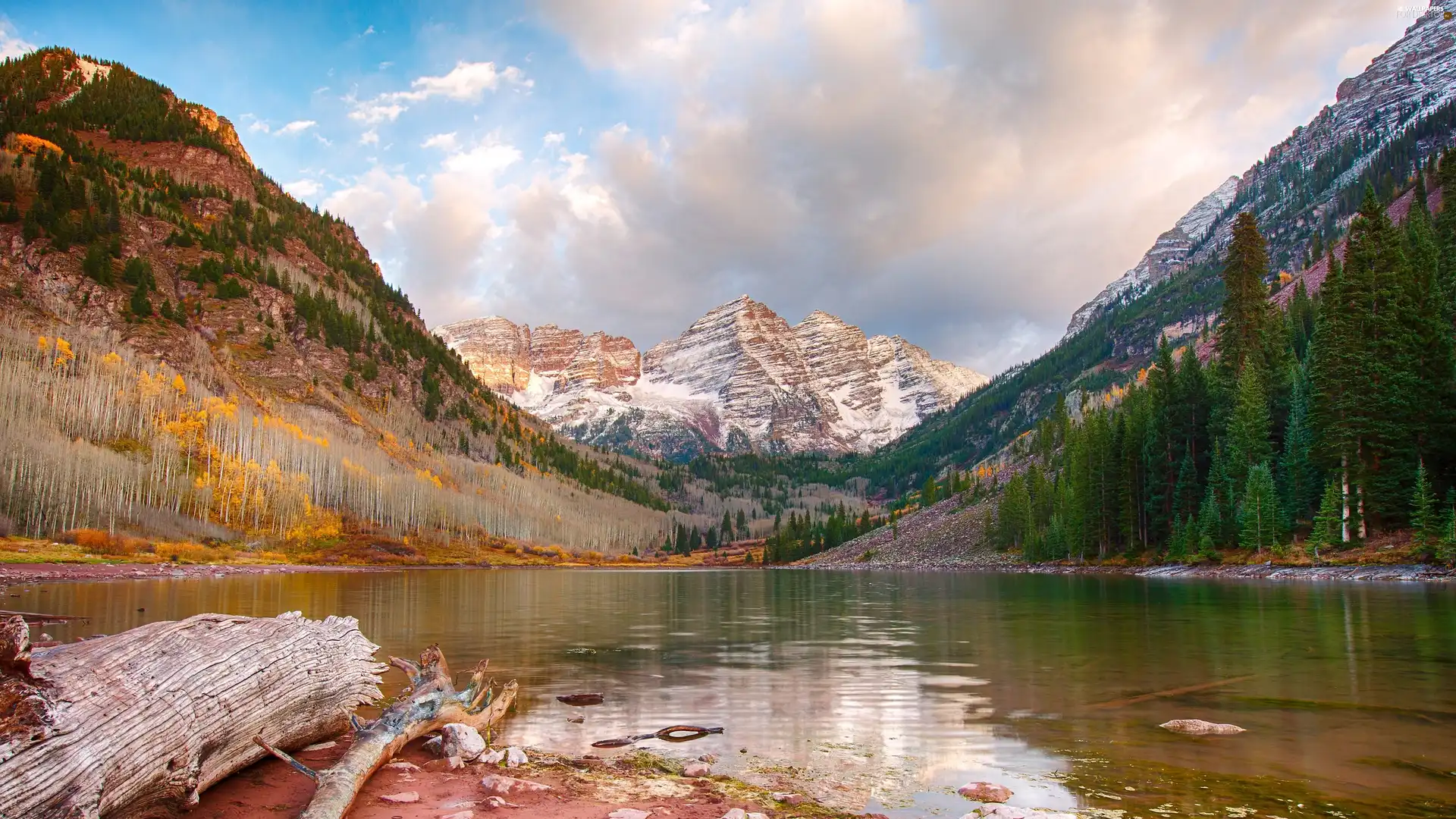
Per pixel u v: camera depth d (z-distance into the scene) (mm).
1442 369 65312
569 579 107875
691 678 20922
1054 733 14305
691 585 85312
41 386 142375
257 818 9648
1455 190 82438
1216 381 96500
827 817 9945
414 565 149875
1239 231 95938
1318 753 12625
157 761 8984
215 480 143125
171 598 44781
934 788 11195
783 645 28109
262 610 37875
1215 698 17109
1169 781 11250
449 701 13969
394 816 9727
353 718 12867
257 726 11242
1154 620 33938
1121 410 133875
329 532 152625
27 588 51938
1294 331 117750
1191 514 86375
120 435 143500
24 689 7828
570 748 13820
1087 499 106562
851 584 85312
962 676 20562
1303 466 72438
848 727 15070
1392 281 66375
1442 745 13117
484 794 10766
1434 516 58250
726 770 12242
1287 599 41719
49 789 7391
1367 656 22438
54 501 102375
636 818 9633
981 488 176750
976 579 93562
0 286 185000
